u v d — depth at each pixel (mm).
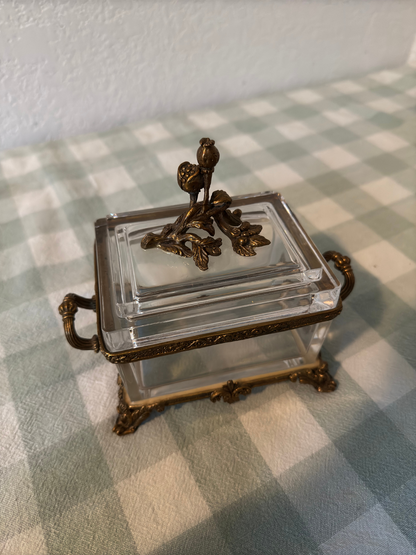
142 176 429
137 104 496
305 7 483
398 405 245
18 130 463
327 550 191
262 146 470
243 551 192
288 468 220
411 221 375
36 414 249
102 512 208
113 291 204
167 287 198
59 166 442
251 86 543
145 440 235
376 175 428
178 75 488
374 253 345
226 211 219
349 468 219
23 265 341
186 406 249
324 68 569
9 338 289
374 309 301
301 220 378
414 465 219
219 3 440
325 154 457
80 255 348
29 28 391
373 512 202
